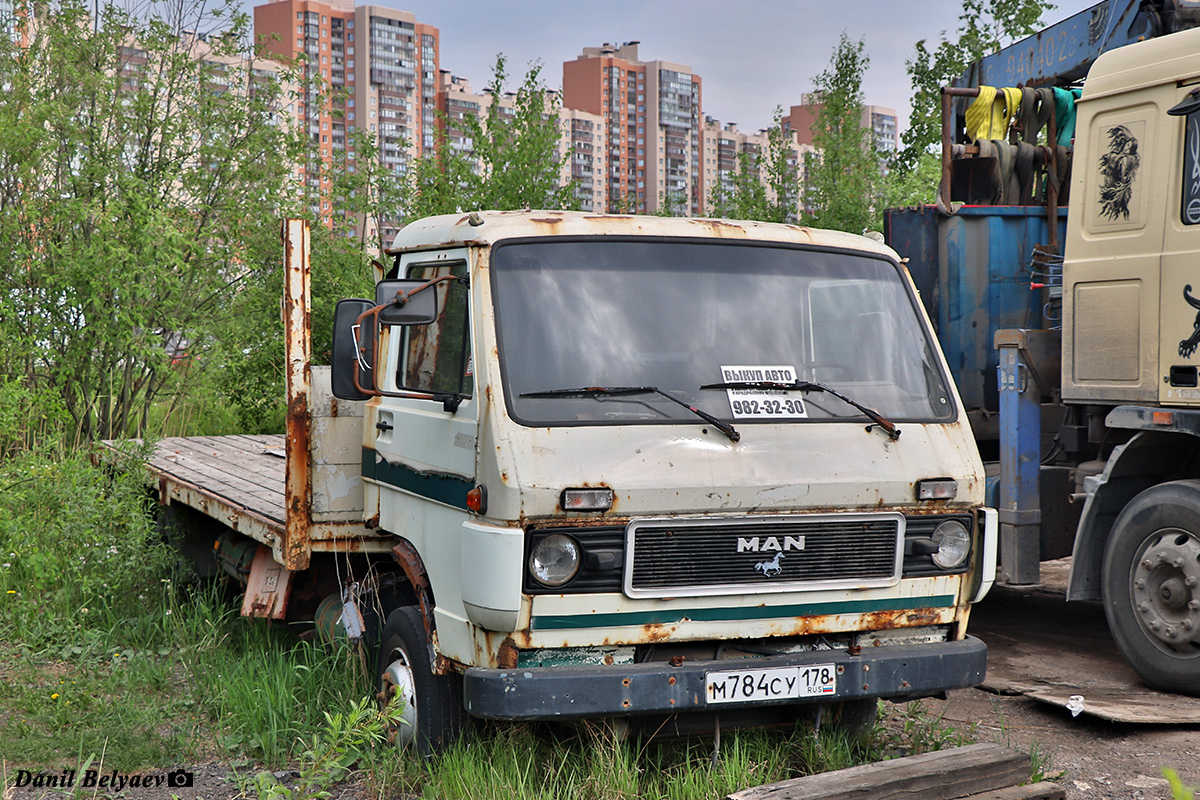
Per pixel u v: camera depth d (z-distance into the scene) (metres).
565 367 4.34
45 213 11.98
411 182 14.36
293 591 6.25
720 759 4.72
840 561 4.47
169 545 7.97
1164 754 5.18
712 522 4.26
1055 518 6.94
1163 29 7.05
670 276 4.66
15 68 12.38
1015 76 8.49
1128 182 6.24
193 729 5.40
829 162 17.27
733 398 4.47
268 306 12.99
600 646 4.21
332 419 5.52
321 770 4.46
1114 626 6.24
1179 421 5.83
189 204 12.94
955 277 7.88
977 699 6.15
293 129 13.52
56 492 7.96
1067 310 6.60
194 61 13.13
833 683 4.34
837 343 4.80
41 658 6.53
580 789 4.36
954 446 4.71
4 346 11.20
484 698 4.04
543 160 14.39
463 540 4.25
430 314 4.54
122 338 11.58
